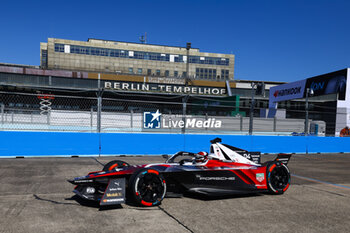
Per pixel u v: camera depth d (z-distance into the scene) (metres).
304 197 5.69
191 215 4.29
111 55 71.94
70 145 10.83
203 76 76.56
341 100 19.61
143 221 3.96
